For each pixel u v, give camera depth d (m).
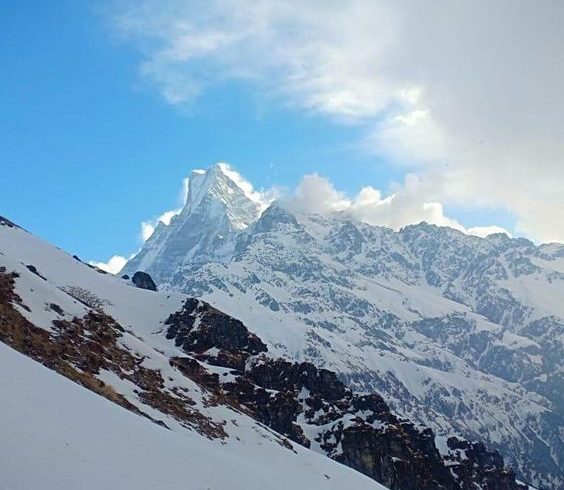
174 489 33.62
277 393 171.75
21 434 30.58
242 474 47.47
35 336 80.56
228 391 156.12
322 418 194.75
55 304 98.50
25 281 99.31
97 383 77.56
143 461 36.00
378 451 180.62
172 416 85.31
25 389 36.97
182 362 146.12
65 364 77.94
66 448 31.62
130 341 106.81
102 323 104.19
